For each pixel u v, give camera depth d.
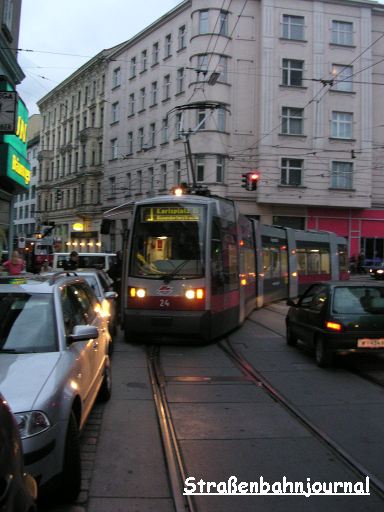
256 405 6.68
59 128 61.00
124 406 6.57
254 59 35.91
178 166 37.41
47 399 3.75
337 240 27.62
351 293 8.99
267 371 8.66
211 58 34.81
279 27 35.53
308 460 4.87
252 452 5.06
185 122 36.25
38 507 3.93
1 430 2.24
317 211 36.91
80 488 4.09
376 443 5.32
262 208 35.94
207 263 10.83
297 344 11.03
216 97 34.84
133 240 11.21
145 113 42.44
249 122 35.75
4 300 5.08
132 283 10.98
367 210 37.81
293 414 6.29
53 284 5.43
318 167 35.94
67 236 56.72
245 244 14.93
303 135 35.69
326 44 36.06
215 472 4.58
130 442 5.31
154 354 10.03
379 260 37.91
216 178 35.00
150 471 4.60
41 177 64.62
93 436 5.48
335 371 8.66
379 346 8.54
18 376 3.98
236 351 10.37
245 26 35.78
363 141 36.62
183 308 10.68
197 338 10.95
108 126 48.28
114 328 11.66
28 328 4.77
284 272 21.50
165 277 10.79
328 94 36.12
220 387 7.58
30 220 70.25
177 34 38.50
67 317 5.18
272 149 35.38
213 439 5.41
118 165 46.25
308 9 36.03
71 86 57.59
